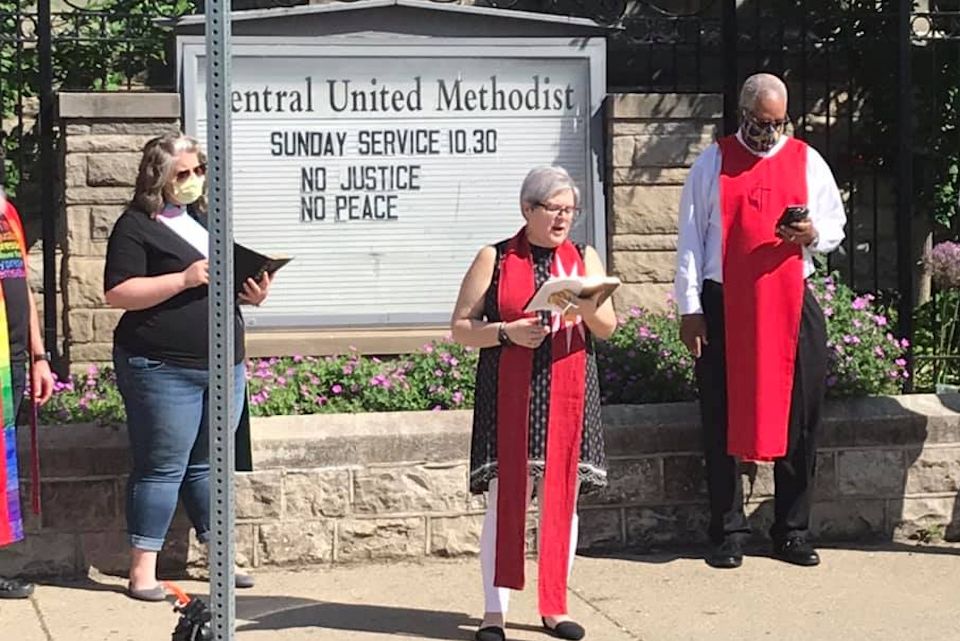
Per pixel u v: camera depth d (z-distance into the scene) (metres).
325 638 5.12
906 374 6.90
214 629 3.64
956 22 8.51
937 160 8.95
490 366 4.96
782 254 5.80
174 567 5.85
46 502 5.75
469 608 5.49
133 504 5.49
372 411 6.36
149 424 5.39
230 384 3.61
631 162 7.36
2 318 5.31
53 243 6.98
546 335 4.90
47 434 5.79
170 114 7.09
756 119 5.78
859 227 9.14
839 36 8.59
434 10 7.15
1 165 5.84
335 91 7.12
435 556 6.04
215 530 3.63
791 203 5.81
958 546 6.41
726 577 5.89
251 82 7.04
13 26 8.34
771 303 5.80
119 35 8.02
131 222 5.32
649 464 6.24
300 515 5.90
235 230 7.06
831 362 6.49
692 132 7.41
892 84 8.81
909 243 7.07
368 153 7.16
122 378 5.43
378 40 7.13
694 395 6.53
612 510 6.23
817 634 5.20
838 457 6.39
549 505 4.97
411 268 7.23
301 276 7.13
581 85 7.35
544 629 5.21
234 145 7.04
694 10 9.16
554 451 4.93
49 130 6.98
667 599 5.60
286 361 6.79
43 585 5.70
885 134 8.95
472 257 7.28
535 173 4.92
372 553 5.98
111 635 5.11
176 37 7.07
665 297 7.41
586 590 5.71
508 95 7.28
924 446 6.47
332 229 7.15
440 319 7.26
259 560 5.88
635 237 7.38
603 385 6.56
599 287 4.67
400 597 5.61
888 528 6.46
